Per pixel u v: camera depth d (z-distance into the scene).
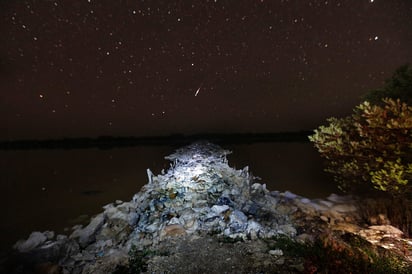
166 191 11.30
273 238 7.69
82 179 25.83
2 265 7.56
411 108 5.68
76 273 7.27
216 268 6.35
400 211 9.02
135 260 7.14
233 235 8.00
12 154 59.72
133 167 32.50
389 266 5.83
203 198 10.64
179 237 8.16
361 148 7.04
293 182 20.33
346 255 6.13
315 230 8.98
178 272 6.36
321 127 7.99
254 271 6.05
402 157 6.61
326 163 8.88
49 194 20.28
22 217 14.79
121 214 10.88
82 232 9.98
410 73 7.55
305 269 5.77
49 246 8.27
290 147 52.38
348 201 12.29
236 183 12.46
